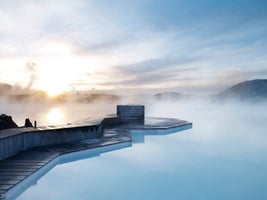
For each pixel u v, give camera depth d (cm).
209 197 589
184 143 1215
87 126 1052
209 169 809
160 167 822
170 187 648
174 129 1570
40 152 790
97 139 1056
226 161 901
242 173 766
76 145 920
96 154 925
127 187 641
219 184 676
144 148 1092
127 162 866
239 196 592
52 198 564
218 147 1130
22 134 805
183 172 772
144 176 734
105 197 582
